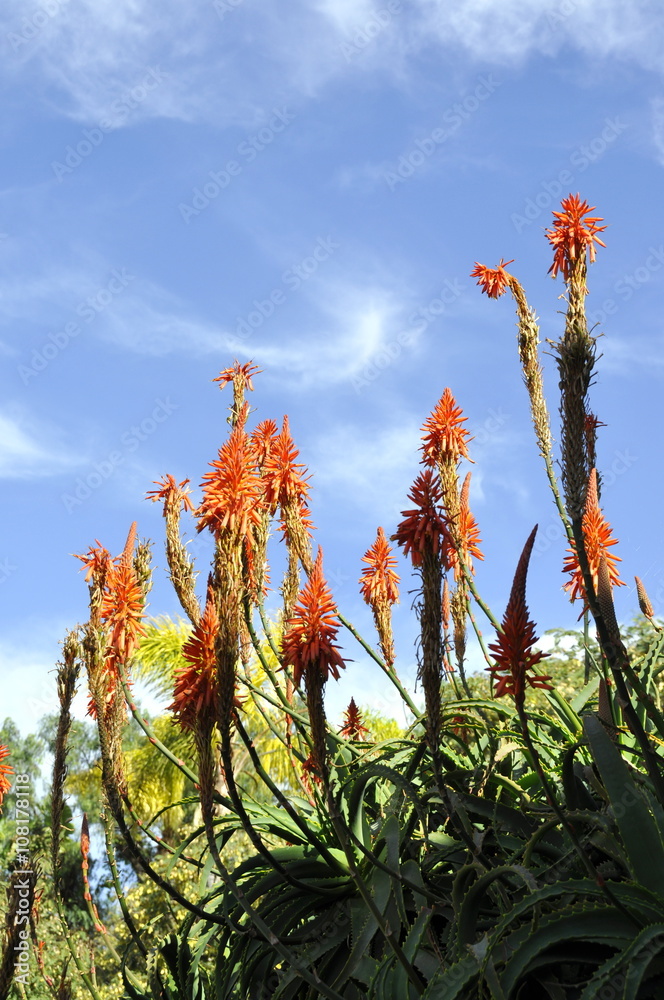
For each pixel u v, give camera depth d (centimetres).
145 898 1448
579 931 292
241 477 338
